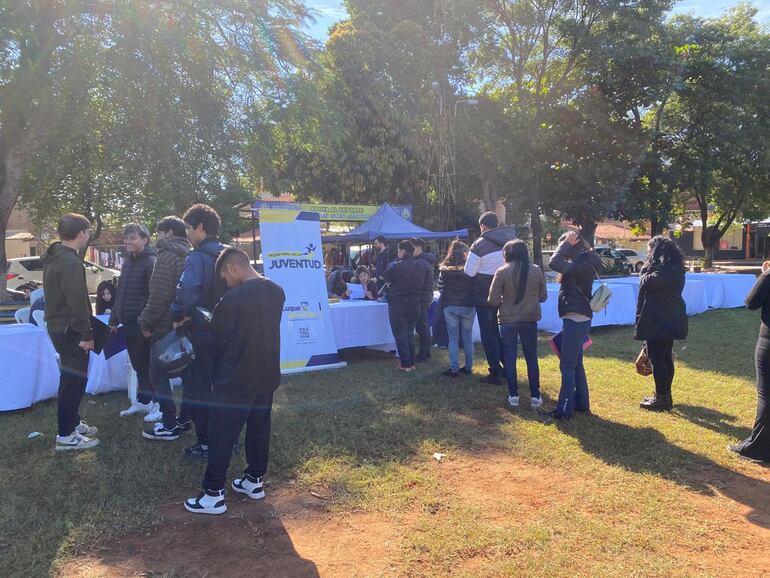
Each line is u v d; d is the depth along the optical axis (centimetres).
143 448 445
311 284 734
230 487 382
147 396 529
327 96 1867
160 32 980
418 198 2238
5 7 795
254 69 1111
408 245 713
